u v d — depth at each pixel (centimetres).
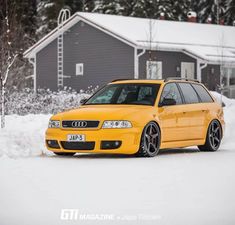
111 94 1424
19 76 3741
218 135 1525
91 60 4316
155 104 1358
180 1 6619
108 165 1141
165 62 4100
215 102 1544
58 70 4488
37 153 1376
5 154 1316
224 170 1062
